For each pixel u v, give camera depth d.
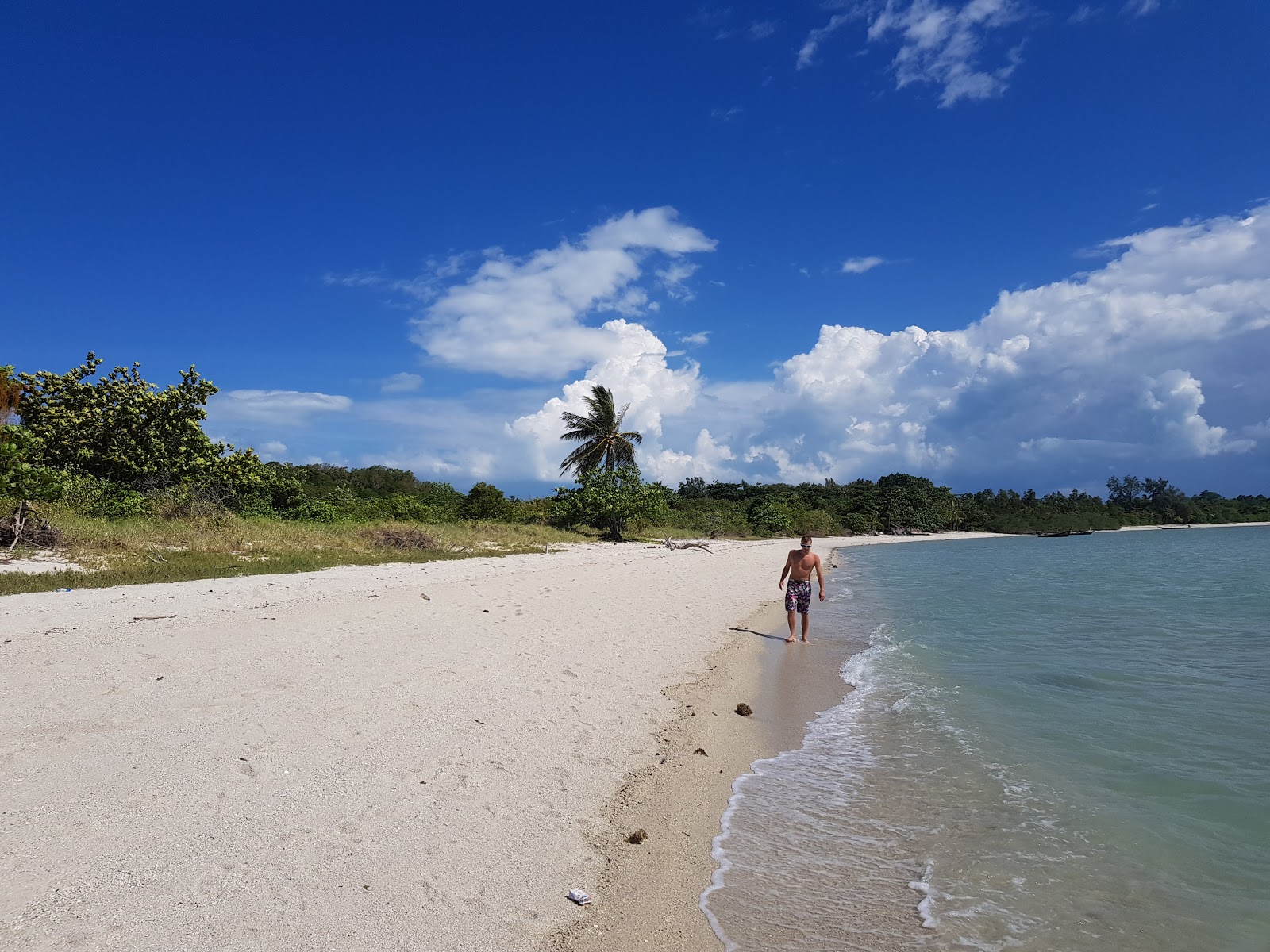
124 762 4.84
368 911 3.49
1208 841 4.87
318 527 24.94
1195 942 3.72
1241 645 12.13
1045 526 90.44
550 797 5.11
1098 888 4.27
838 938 3.73
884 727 7.55
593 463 47.06
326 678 7.17
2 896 3.29
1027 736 7.17
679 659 10.22
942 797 5.65
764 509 64.56
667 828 4.93
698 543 39.31
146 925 3.19
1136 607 17.42
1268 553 42.19
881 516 81.12
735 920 3.86
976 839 4.92
